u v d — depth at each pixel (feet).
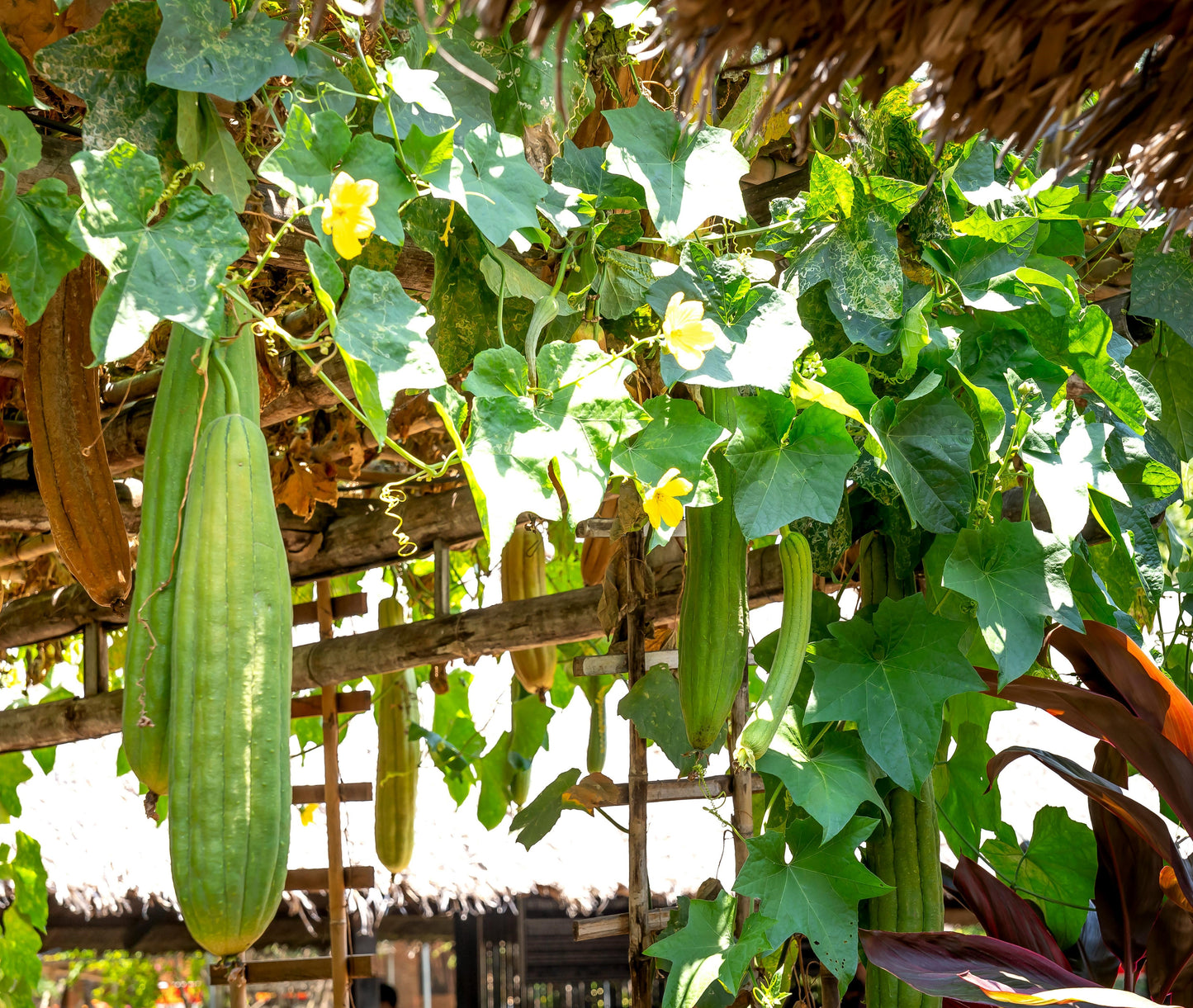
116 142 4.97
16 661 16.39
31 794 19.83
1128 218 6.97
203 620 4.50
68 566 6.88
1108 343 6.77
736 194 6.03
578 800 7.40
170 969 47.78
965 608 7.11
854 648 6.53
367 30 5.15
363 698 13.29
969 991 5.41
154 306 4.29
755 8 3.27
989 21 3.26
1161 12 3.29
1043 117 3.65
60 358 6.73
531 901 30.81
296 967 12.88
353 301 4.71
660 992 9.80
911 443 6.30
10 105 4.88
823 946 6.01
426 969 57.00
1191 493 7.79
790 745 6.58
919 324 6.23
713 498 5.49
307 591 15.67
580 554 14.65
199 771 4.40
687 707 6.23
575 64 6.28
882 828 6.88
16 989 14.58
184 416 4.97
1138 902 7.59
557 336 6.43
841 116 6.42
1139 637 6.92
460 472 10.60
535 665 12.06
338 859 13.03
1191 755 6.49
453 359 6.39
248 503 4.65
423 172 5.20
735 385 5.63
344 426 10.91
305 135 4.85
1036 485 6.40
